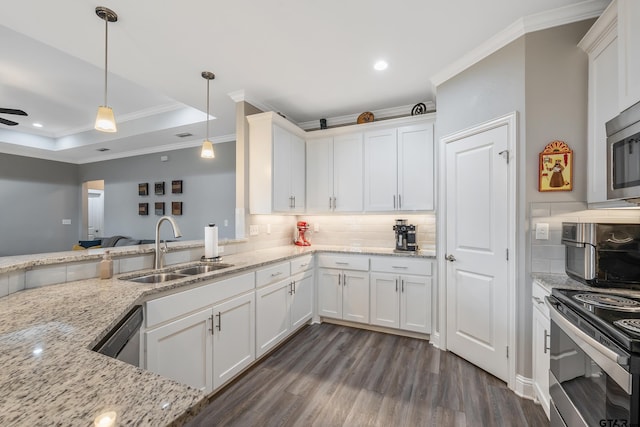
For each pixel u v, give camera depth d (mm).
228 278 2057
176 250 2311
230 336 2070
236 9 1827
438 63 2459
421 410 1812
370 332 3062
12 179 5660
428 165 3037
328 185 3545
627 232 1499
